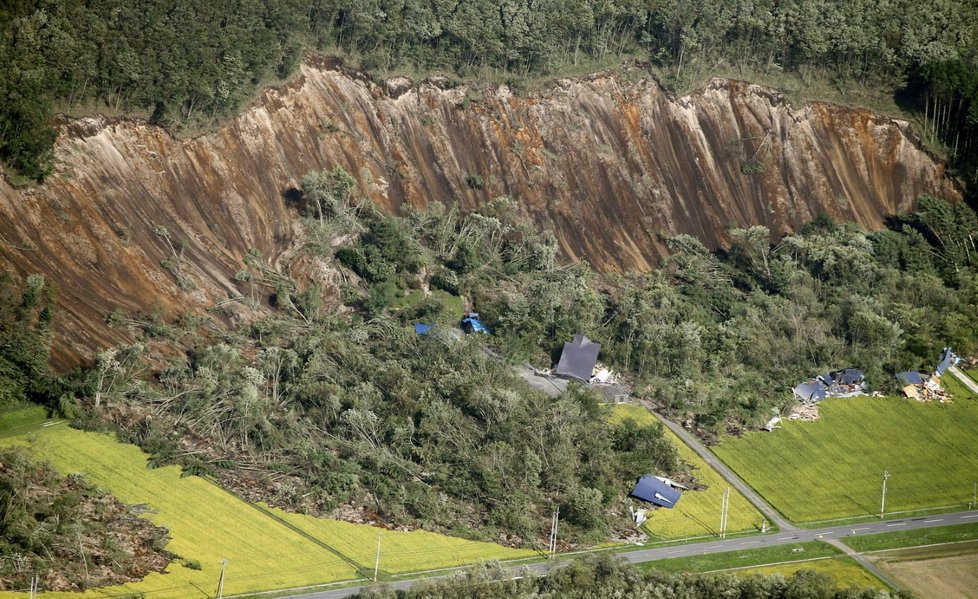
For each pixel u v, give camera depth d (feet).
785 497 498.69
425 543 442.09
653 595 397.39
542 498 469.98
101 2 561.43
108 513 426.92
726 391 560.20
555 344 572.92
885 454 535.60
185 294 536.42
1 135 512.63
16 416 470.39
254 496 453.17
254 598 396.98
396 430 485.15
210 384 489.67
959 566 454.81
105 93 559.79
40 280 491.31
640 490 483.10
